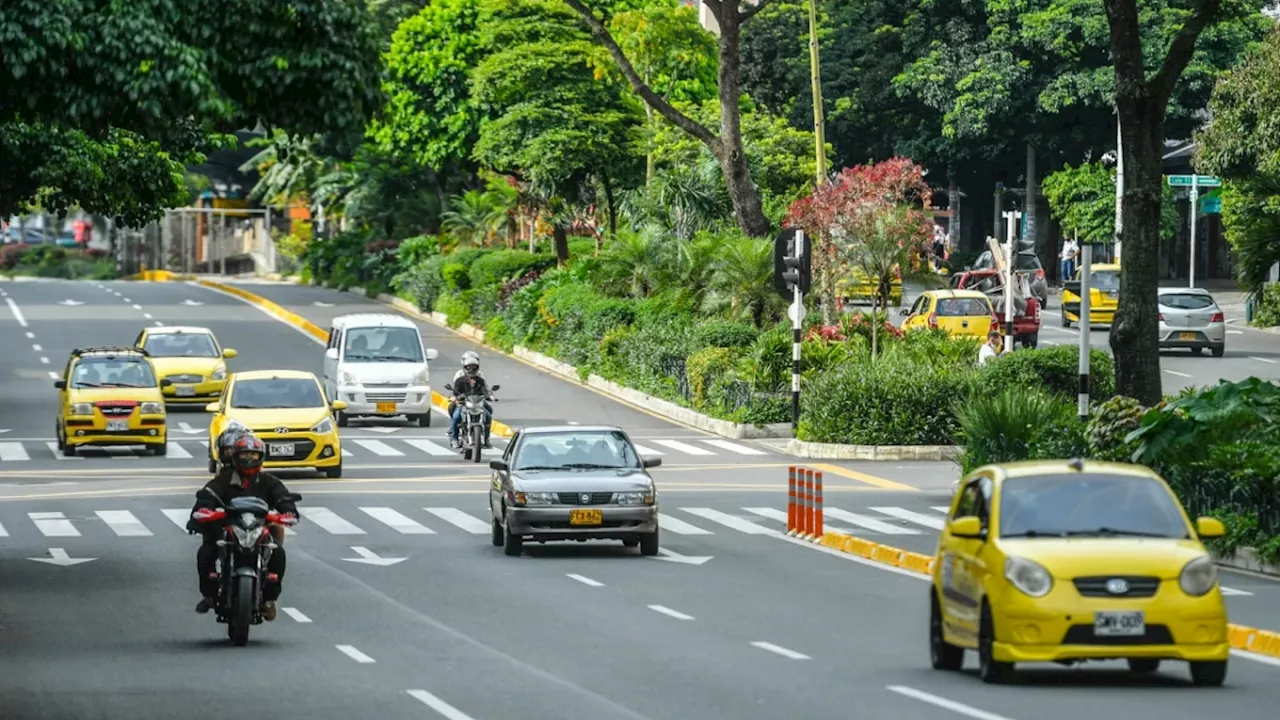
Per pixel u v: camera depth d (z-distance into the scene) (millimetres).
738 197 74188
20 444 62250
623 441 40125
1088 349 44438
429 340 95938
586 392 76688
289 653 26484
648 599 32281
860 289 74000
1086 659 22375
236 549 26828
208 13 27672
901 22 121500
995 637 22625
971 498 24672
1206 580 22516
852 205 70062
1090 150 116250
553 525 37656
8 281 136375
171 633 28484
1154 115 43844
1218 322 78188
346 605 31562
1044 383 58531
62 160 50875
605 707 21984
